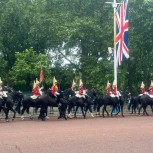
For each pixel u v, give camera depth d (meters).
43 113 32.34
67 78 57.47
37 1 61.41
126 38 38.69
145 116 36.31
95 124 27.55
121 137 20.00
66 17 54.34
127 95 43.19
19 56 51.22
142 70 59.84
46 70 50.41
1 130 23.86
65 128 24.70
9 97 31.75
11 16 59.06
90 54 56.41
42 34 56.94
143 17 54.72
